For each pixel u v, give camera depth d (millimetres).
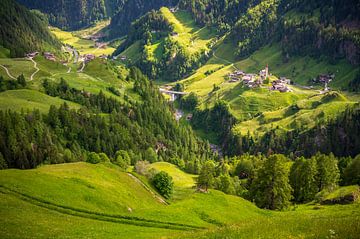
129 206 84688
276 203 109062
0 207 61406
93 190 82562
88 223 63688
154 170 139125
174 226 69438
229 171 195000
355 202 93000
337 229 42000
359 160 138375
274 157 111625
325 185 130000
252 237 43688
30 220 58469
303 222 51281
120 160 175750
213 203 88000
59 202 71250
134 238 55469
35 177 78938
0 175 76375
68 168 98125
